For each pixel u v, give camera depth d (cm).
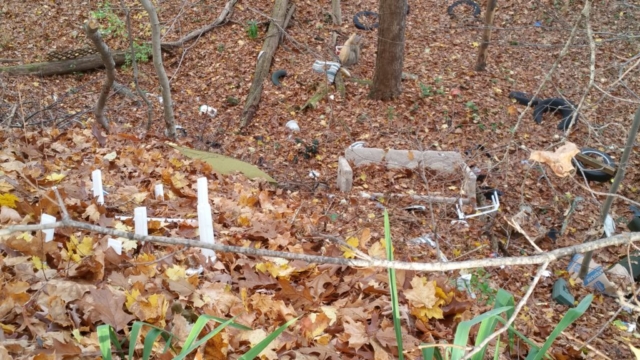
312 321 274
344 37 1133
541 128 848
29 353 219
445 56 1045
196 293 282
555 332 193
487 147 796
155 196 443
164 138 711
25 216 333
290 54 1077
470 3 1199
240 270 339
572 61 1005
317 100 923
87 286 264
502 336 314
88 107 934
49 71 1051
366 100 927
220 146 820
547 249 599
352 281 330
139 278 283
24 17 1224
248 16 1188
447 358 216
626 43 1030
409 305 306
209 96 994
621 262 550
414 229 575
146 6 615
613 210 697
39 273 273
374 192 645
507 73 987
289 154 802
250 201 477
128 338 238
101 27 1167
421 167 668
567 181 723
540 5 1167
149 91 1020
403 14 860
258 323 278
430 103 905
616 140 818
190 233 365
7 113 682
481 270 499
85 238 297
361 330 271
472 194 632
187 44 1134
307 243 405
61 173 433
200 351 238
